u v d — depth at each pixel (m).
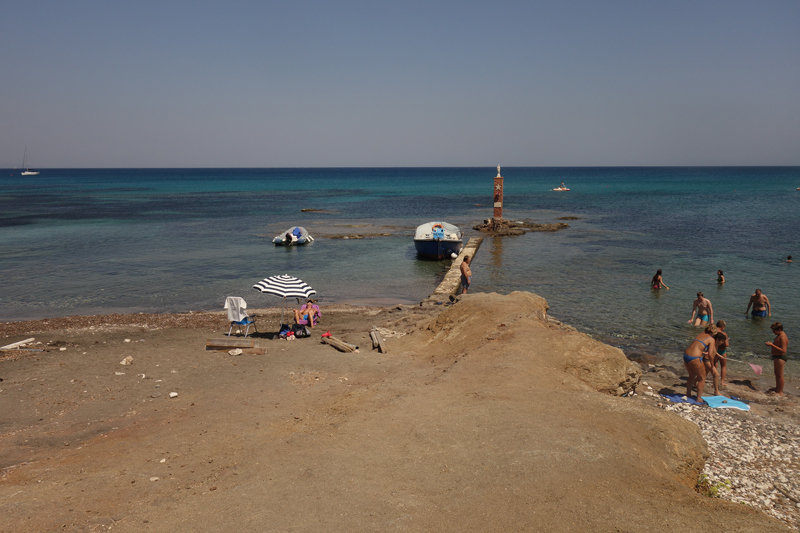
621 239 40.78
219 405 10.72
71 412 10.50
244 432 9.10
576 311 20.50
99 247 37.50
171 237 42.84
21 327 17.88
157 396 11.41
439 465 6.84
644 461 6.80
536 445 7.05
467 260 21.42
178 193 106.88
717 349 13.73
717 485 7.75
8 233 44.62
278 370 13.07
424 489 6.28
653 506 5.61
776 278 26.03
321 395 11.12
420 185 144.75
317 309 17.20
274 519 5.75
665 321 19.11
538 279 26.64
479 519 5.55
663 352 15.95
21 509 6.20
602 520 5.39
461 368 10.92
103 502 6.47
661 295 22.95
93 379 12.49
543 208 69.25
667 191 106.00
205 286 25.95
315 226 51.22
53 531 5.71
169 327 17.97
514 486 6.12
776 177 191.62
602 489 5.96
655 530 5.16
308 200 87.38
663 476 6.54
